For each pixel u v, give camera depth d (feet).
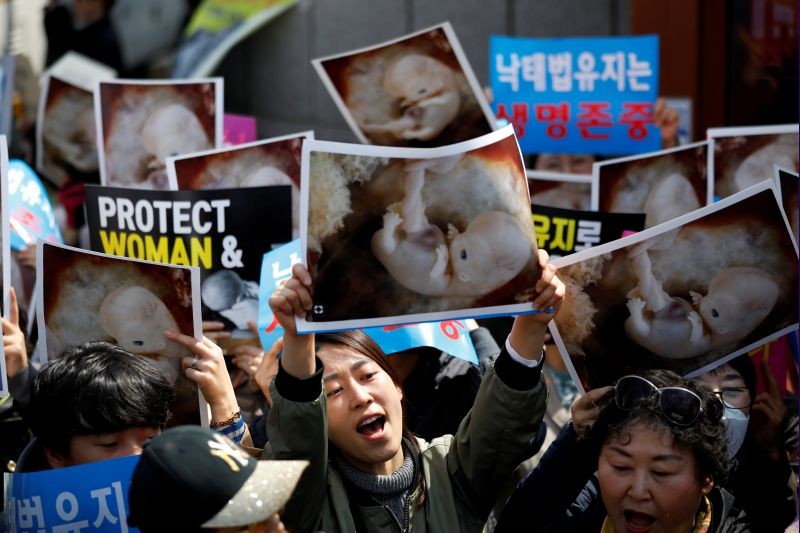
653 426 10.44
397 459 11.68
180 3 32.60
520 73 20.56
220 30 32.58
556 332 12.30
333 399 11.32
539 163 22.63
